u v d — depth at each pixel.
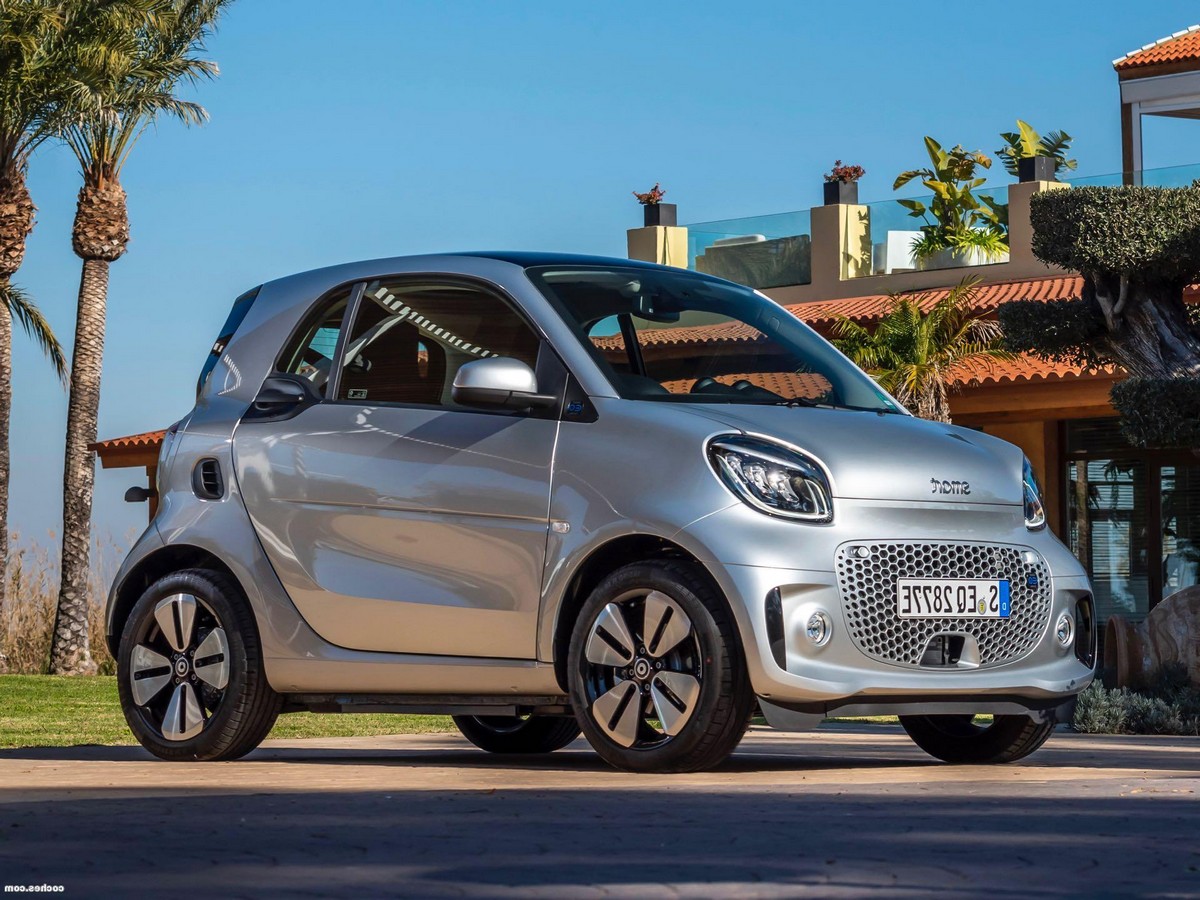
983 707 6.47
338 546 7.04
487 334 6.93
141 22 30.34
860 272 30.16
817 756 7.39
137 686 7.48
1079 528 25.70
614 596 6.29
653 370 6.76
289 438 7.28
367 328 7.31
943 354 23.78
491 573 6.61
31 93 29.80
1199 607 15.66
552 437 6.55
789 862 3.16
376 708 7.03
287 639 7.12
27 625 31.67
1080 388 23.59
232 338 7.76
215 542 7.35
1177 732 13.92
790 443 6.29
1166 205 17.14
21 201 30.95
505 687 6.58
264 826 3.85
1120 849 3.29
